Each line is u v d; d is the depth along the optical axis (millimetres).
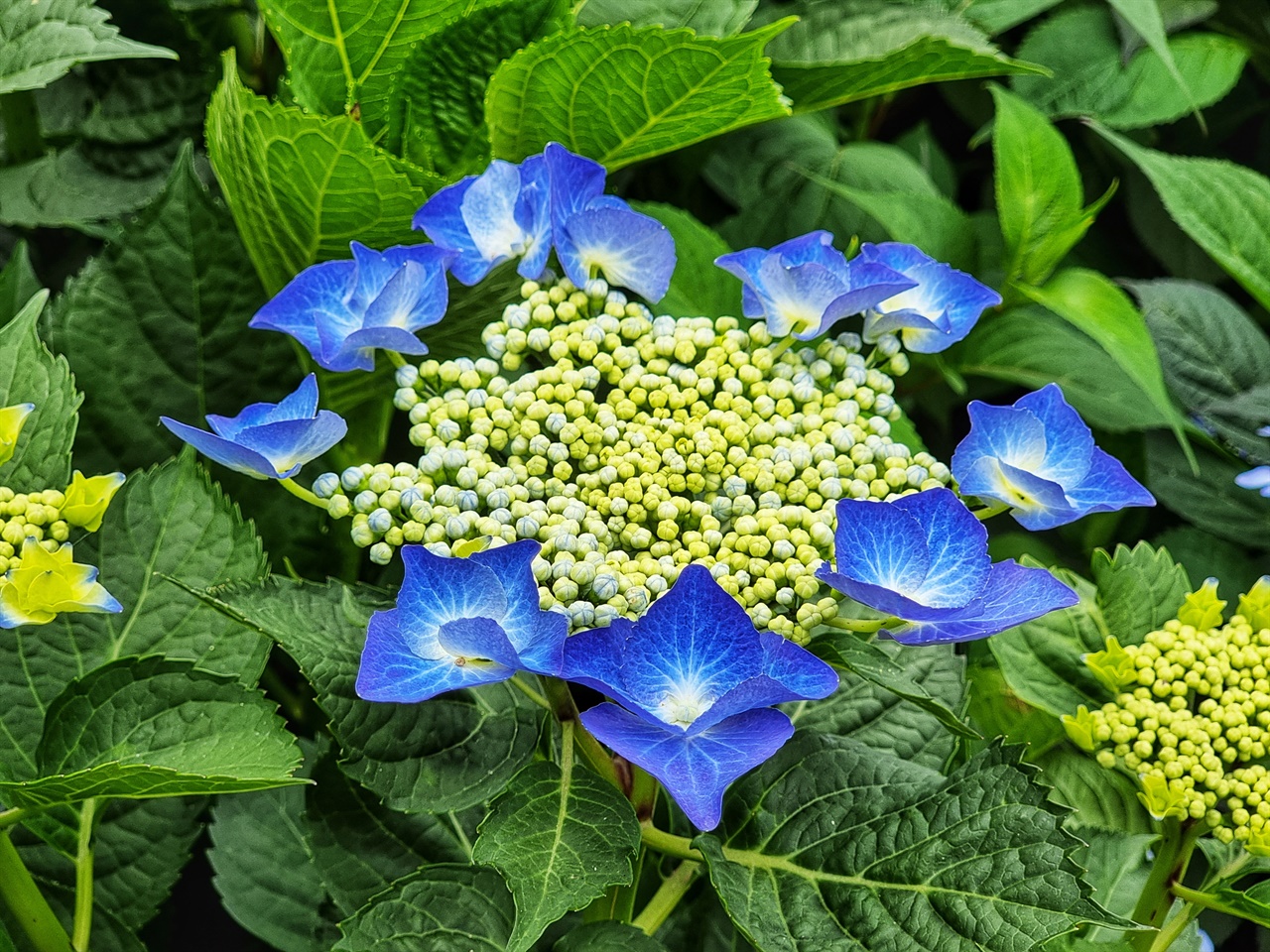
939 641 380
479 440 404
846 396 420
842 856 396
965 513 375
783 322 421
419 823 450
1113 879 478
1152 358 525
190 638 450
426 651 364
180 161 497
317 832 445
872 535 372
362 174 452
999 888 379
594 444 405
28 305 444
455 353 491
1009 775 390
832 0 529
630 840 371
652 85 460
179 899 676
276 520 521
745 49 445
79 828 450
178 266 501
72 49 460
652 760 356
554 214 420
